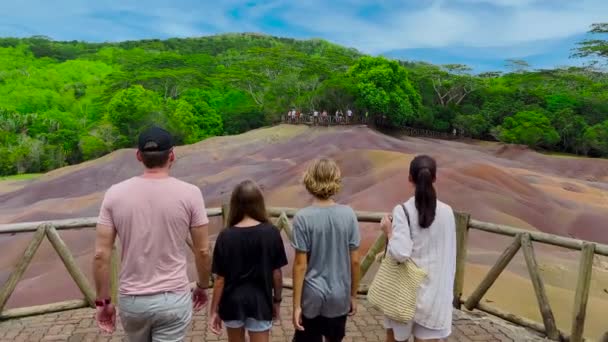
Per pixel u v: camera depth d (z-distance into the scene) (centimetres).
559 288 1172
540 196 2422
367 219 599
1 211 2955
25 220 2570
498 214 1972
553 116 5981
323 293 343
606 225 2133
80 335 495
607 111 6656
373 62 6144
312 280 345
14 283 523
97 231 299
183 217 300
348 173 2788
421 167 355
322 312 349
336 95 5816
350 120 5616
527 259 511
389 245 359
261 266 338
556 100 6706
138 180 302
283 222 612
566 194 2677
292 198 2380
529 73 9150
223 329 505
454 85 7538
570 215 2202
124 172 3825
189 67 10069
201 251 313
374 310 561
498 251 1521
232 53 14800
